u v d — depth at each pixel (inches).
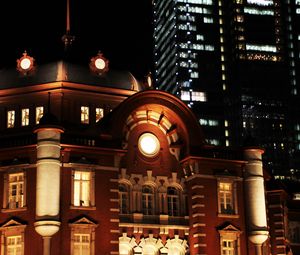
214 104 6589.6
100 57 2219.5
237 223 1974.7
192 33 6771.7
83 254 1755.7
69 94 2117.4
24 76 2164.1
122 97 2193.7
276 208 2341.3
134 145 1987.0
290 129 6712.6
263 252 2046.0
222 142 6496.1
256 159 2047.2
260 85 6747.1
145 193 1971.0
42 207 1710.1
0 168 1813.5
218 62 6752.0
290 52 6978.4
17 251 1743.4
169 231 1947.6
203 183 1974.7
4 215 1777.8
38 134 1776.6
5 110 2139.5
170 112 2014.0
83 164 1813.5
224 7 6988.2
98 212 1803.6
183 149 2027.6
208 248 1915.6
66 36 2262.6
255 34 6914.4
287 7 7145.7
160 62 7126.0
